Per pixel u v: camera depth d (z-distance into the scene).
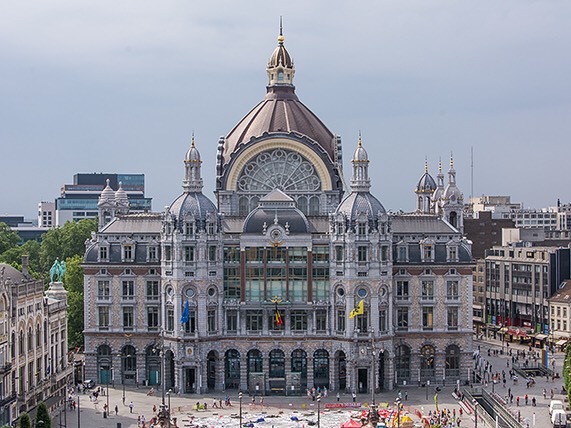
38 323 174.75
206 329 199.50
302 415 177.00
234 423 169.38
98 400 190.88
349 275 197.38
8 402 154.75
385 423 163.50
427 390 194.50
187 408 183.50
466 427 166.12
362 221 197.75
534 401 183.38
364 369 199.38
